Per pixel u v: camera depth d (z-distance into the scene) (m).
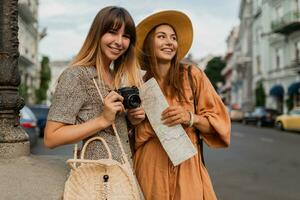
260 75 37.34
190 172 2.43
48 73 46.34
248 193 6.46
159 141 2.46
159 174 2.43
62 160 2.90
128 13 2.23
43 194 2.12
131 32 2.24
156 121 2.35
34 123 11.45
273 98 33.16
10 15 2.96
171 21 2.60
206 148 13.18
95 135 2.12
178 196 2.39
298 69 27.89
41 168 2.60
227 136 2.41
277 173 8.37
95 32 2.19
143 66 2.65
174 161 2.31
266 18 35.38
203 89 2.51
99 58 2.19
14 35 2.97
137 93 2.18
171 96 2.50
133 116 2.26
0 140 2.85
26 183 2.27
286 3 30.16
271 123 26.95
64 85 2.04
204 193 2.43
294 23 27.48
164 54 2.54
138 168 2.49
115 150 2.12
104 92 2.15
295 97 28.22
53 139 2.00
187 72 2.55
